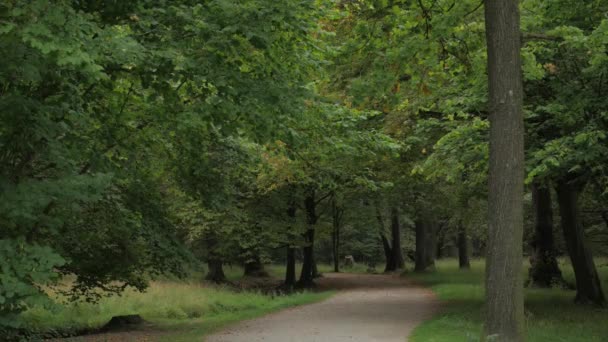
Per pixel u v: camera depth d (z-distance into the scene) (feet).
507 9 24.11
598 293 56.59
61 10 19.13
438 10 32.83
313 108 34.53
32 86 24.54
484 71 36.11
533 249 75.82
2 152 23.50
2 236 22.31
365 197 102.63
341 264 188.96
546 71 41.98
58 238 33.78
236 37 26.48
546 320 45.03
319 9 31.09
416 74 35.53
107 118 31.24
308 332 43.42
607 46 36.45
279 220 89.35
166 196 49.39
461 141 45.34
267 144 36.52
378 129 53.26
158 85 27.63
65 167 23.99
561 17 41.65
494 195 23.71
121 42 22.18
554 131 45.11
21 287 18.97
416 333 40.65
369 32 33.35
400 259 145.48
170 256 38.78
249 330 45.50
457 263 153.58
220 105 27.35
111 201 35.88
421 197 98.63
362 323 48.26
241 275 133.39
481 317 46.88
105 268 42.57
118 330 48.75
